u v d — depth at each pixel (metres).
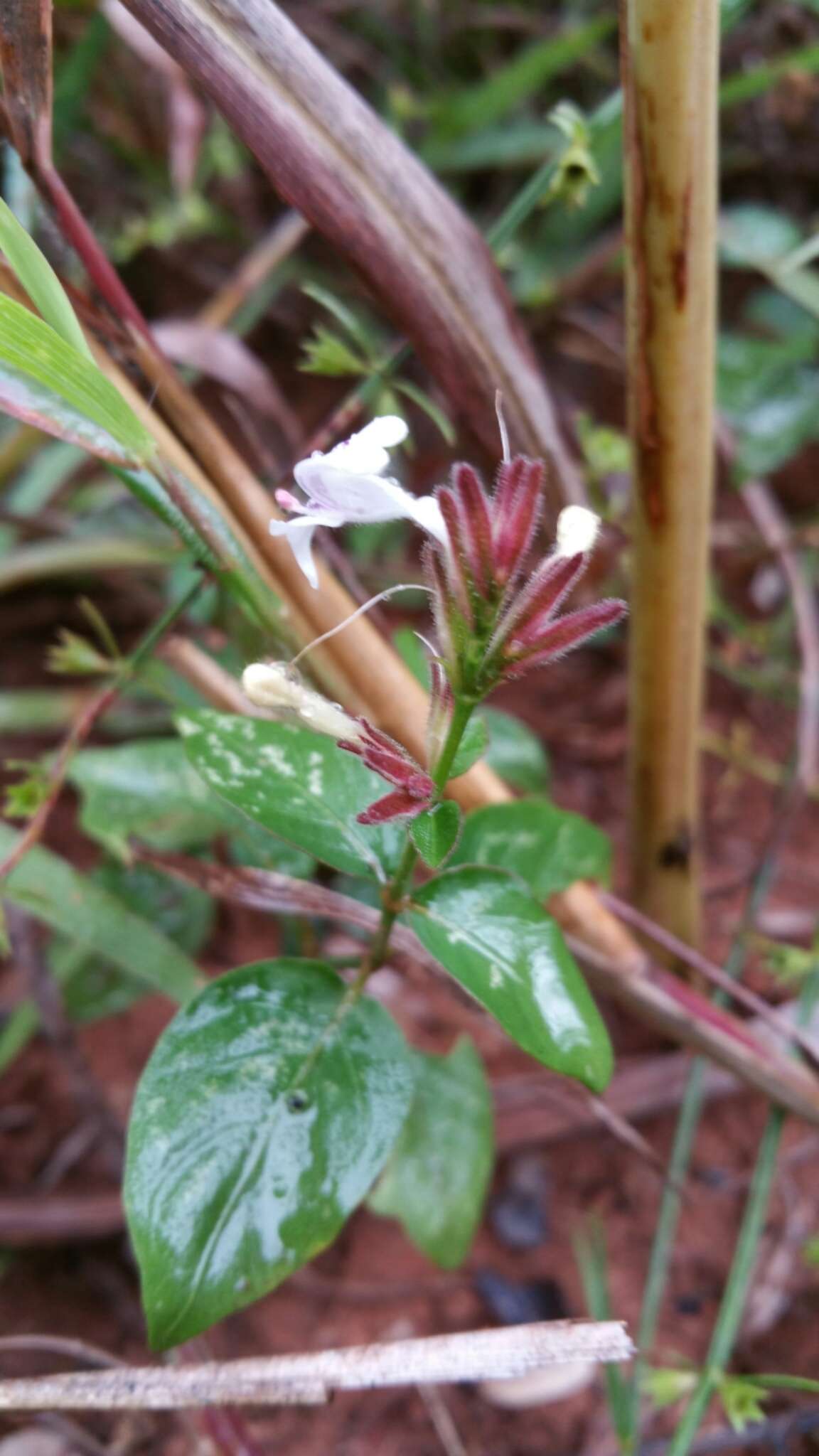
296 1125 0.12
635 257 0.14
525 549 0.10
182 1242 0.11
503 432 0.12
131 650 0.30
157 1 0.12
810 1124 0.19
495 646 0.10
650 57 0.12
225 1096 0.12
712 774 0.28
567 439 0.29
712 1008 0.17
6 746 0.29
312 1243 0.11
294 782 0.13
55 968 0.22
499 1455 0.19
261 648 0.15
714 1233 0.21
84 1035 0.24
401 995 0.23
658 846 0.19
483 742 0.11
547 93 0.33
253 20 0.13
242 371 0.26
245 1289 0.11
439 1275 0.21
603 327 0.32
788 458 0.28
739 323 0.34
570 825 0.14
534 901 0.12
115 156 0.32
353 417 0.16
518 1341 0.12
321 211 0.14
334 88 0.13
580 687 0.30
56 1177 0.22
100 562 0.26
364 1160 0.12
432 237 0.14
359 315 0.32
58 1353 0.20
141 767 0.17
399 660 0.15
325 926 0.22
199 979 0.19
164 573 0.29
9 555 0.26
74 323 0.12
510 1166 0.22
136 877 0.22
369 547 0.29
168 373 0.14
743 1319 0.20
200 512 0.14
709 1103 0.22
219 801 0.17
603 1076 0.11
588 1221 0.21
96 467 0.32
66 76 0.25
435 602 0.10
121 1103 0.22
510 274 0.31
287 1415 0.19
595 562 0.21
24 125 0.13
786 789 0.24
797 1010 0.22
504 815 0.14
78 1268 0.21
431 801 0.11
